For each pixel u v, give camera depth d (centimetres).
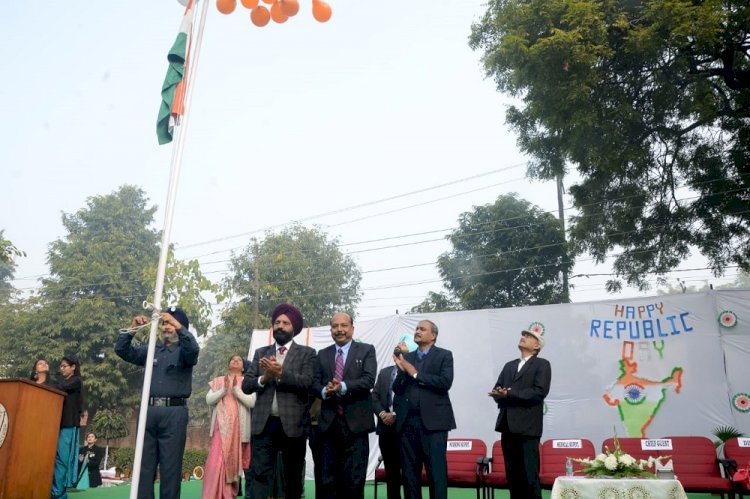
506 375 727
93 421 3033
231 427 787
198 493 1014
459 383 1149
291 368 591
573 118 1423
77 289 3412
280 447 588
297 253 3528
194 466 1908
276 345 618
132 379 3294
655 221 1775
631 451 853
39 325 3269
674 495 588
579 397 1066
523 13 1455
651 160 1664
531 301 2902
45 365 824
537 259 2862
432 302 3136
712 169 1695
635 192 1744
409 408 656
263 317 3198
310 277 3525
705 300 1034
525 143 1769
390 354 1241
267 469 577
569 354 1089
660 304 1058
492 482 794
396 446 759
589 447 870
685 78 1480
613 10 1440
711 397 998
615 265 1862
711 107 1444
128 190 3781
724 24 1353
